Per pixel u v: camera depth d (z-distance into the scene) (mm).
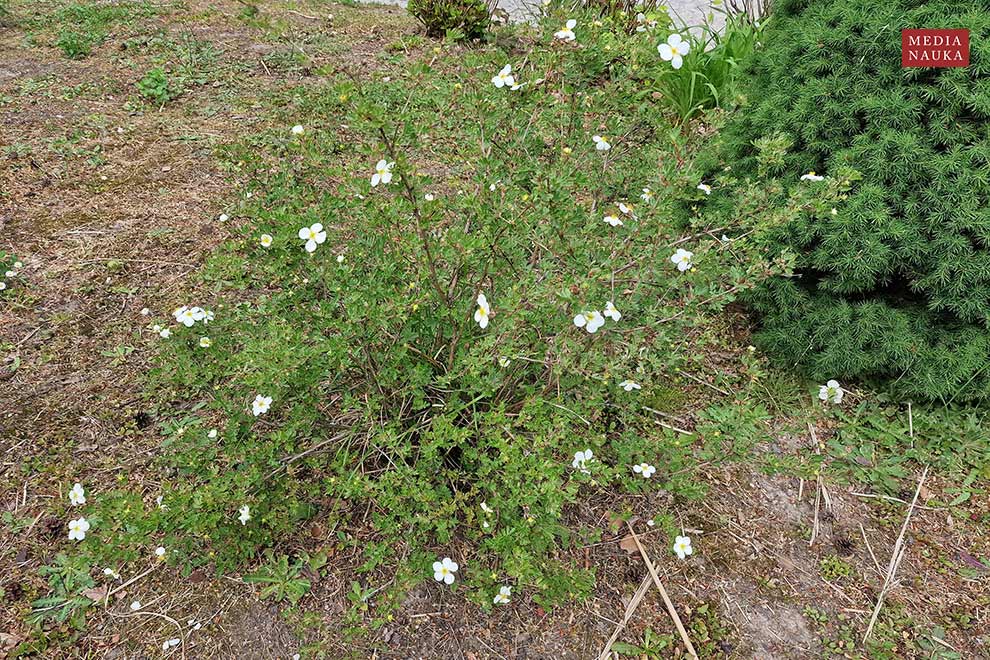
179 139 4340
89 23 6039
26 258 3303
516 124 2299
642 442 2209
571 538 2322
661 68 2518
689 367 2998
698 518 2432
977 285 2496
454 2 5988
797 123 2797
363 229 2189
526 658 2021
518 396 2260
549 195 2014
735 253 2273
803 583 2264
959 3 2529
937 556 2357
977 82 2471
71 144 4195
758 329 3184
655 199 2131
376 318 1868
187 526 1881
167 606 2078
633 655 2039
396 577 2002
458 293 2154
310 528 2273
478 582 1983
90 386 2729
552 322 2008
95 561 2000
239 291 3176
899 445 2717
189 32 5938
